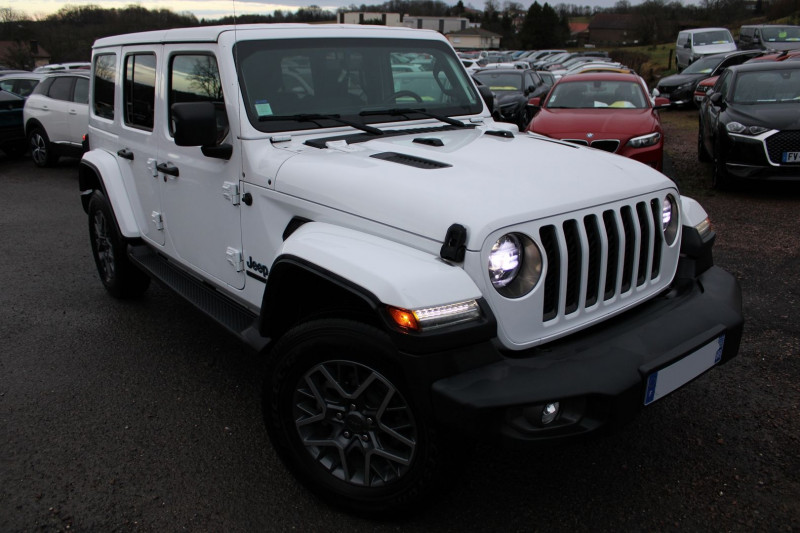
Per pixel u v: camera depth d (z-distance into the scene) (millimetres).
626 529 2518
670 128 14586
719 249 5844
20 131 12383
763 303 4582
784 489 2701
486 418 2088
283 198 2812
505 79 14750
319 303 2777
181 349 4160
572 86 9539
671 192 2822
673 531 2498
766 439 3041
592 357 2270
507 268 2234
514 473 2869
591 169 2725
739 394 3422
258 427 3270
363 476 2533
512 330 2264
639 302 2688
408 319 2088
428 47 3871
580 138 8016
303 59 3309
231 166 3109
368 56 3557
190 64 3389
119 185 4340
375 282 2166
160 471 2910
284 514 2627
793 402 3328
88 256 6211
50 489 2787
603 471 2865
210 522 2584
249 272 3133
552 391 2113
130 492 2768
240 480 2848
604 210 2467
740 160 7770
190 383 3721
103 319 4641
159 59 3664
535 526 2545
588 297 2480
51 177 10719
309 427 2639
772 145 7555
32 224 7508
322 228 2580
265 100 3123
